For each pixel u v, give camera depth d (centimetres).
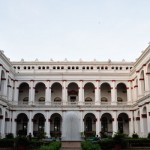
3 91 6444
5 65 6531
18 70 7788
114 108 7481
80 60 8144
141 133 6297
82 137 6122
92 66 7956
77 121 5941
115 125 7388
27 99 8162
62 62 7931
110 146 4028
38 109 7456
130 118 7450
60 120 7950
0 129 6191
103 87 8275
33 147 4028
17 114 7425
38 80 7712
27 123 7825
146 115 6250
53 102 7594
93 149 2658
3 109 6331
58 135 7450
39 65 7925
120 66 7994
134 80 7419
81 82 7700
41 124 7994
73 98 8144
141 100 6312
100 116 7431
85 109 7456
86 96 8188
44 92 8219
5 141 4300
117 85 8262
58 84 8238
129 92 7681
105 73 7738
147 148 4275
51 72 7725
